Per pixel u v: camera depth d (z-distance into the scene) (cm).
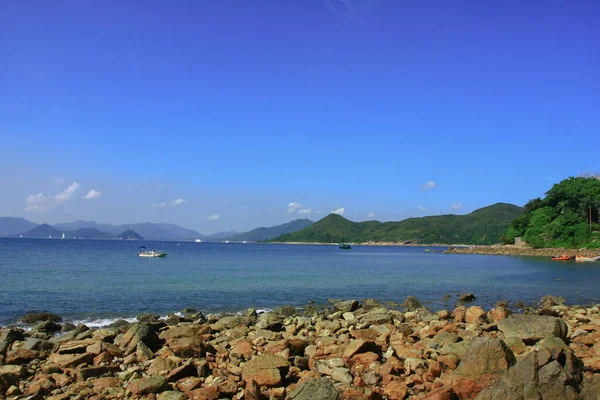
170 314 3056
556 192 14388
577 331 2047
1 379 1412
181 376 1476
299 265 9062
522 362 1155
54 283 4944
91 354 1706
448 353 1587
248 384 1292
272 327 2383
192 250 18600
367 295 4441
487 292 4750
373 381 1376
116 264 8275
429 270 7950
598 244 12469
